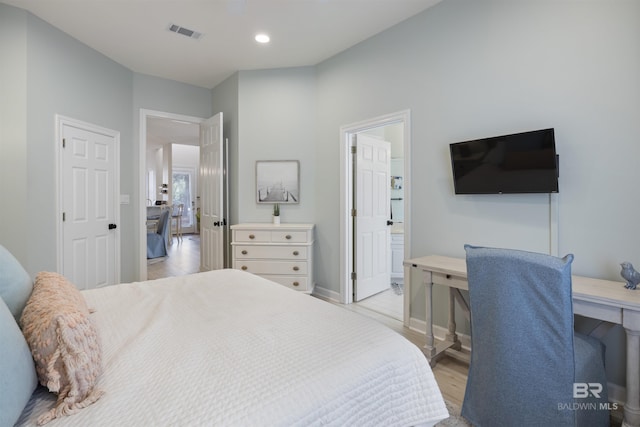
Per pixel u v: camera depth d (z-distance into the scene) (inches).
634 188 68.7
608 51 71.6
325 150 147.6
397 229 188.5
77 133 128.7
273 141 155.8
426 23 107.1
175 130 281.6
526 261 52.3
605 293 60.3
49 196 117.0
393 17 112.6
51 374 30.2
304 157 153.6
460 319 101.3
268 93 155.8
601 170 72.8
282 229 139.2
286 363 38.2
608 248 72.1
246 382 34.2
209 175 170.1
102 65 140.8
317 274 153.3
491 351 58.0
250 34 124.8
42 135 114.3
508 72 87.6
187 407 30.0
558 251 79.3
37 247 113.0
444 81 102.3
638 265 68.4
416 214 111.1
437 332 106.9
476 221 95.5
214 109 180.1
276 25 118.6
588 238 74.8
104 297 63.0
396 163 210.8
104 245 143.1
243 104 157.4
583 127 75.1
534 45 82.7
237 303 60.1
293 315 53.7
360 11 109.0
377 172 154.9
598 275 73.4
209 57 144.3
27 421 28.6
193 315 53.7
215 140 162.9
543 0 81.0
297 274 139.5
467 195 97.3
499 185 87.5
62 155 121.8
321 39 128.3
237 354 40.3
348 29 120.6
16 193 107.9
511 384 55.6
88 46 133.6
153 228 285.7
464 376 84.3
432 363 88.4
